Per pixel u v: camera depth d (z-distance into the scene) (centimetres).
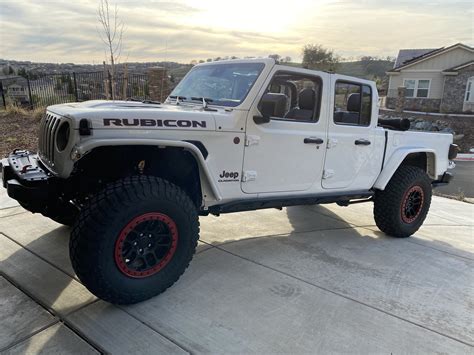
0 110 1299
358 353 253
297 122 365
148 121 278
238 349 248
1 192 536
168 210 284
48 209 318
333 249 426
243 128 328
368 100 429
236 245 418
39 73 1548
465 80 3030
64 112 278
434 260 415
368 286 343
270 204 367
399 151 461
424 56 3184
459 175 1220
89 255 255
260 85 335
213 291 316
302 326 276
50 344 243
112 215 258
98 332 256
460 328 288
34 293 298
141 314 279
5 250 367
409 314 302
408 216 480
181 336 257
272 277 347
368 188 450
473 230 548
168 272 296
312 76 371
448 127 2217
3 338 247
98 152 292
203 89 381
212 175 315
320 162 390
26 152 370
